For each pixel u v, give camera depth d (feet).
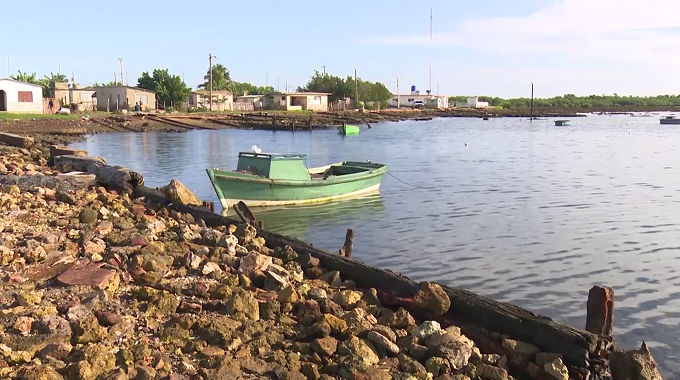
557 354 23.58
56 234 36.76
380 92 427.74
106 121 216.54
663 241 57.72
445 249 54.65
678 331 36.35
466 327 26.45
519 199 81.82
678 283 45.27
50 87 279.08
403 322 26.78
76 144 156.76
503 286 44.32
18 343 21.57
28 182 53.98
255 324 25.36
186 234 40.01
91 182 58.49
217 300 28.27
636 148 165.89
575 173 110.52
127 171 57.93
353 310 27.61
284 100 346.13
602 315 25.36
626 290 43.65
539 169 117.19
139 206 50.08
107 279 28.58
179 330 23.90
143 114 241.76
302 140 190.90
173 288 29.22
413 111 396.98
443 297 27.55
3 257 30.76
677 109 546.26
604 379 23.43
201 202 53.16
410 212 72.49
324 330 24.84
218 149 153.28
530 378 23.72
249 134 212.84
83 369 19.39
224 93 333.62
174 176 104.27
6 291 26.71
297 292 29.58
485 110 449.48
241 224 43.27
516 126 291.17
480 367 23.48
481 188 92.12
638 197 83.20
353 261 34.53
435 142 187.73
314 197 77.15
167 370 20.76
